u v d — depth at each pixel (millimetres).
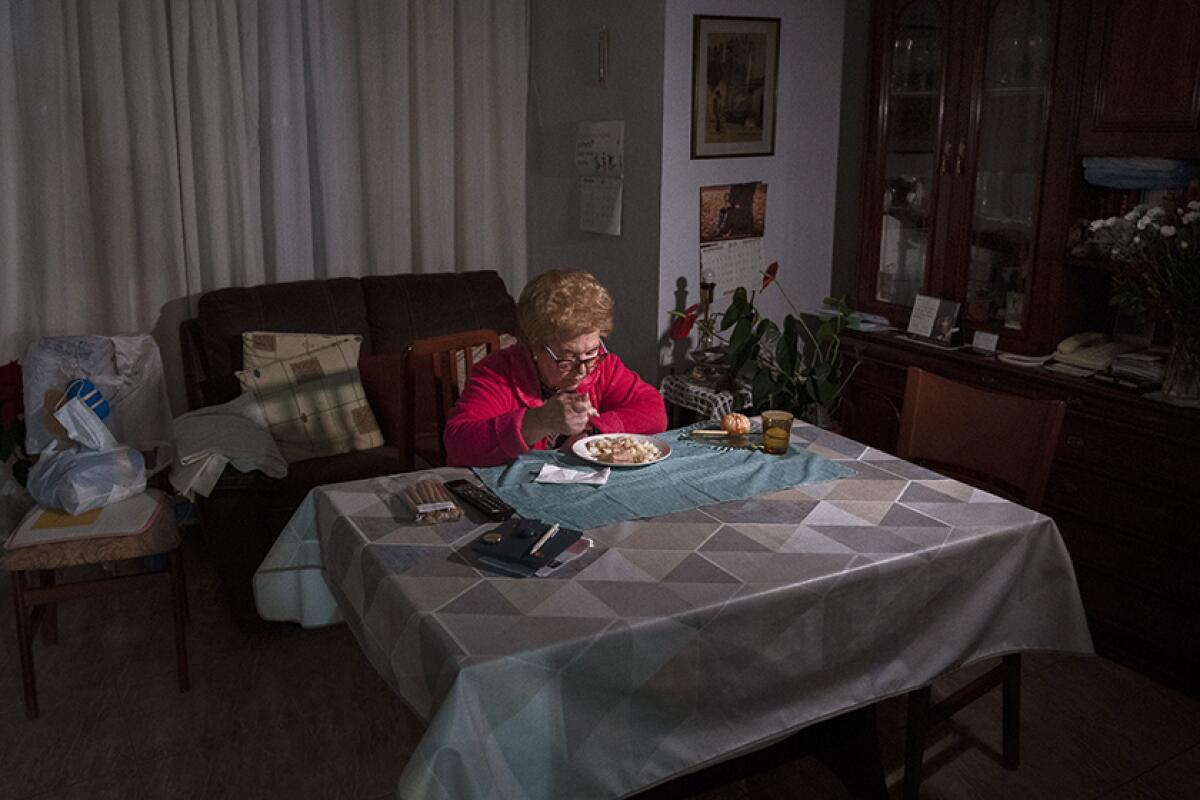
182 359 3422
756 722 1665
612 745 1524
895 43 3320
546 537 1737
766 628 1615
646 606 1553
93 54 3334
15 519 3424
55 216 3361
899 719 2516
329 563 1938
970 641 1871
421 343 2545
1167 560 2668
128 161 3453
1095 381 2840
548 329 2117
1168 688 2689
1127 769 2346
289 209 3760
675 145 3512
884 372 3396
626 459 2139
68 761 2354
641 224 3646
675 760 1592
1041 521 1905
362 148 3863
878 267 3543
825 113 3867
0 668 2752
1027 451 2242
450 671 1392
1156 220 2594
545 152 4090
